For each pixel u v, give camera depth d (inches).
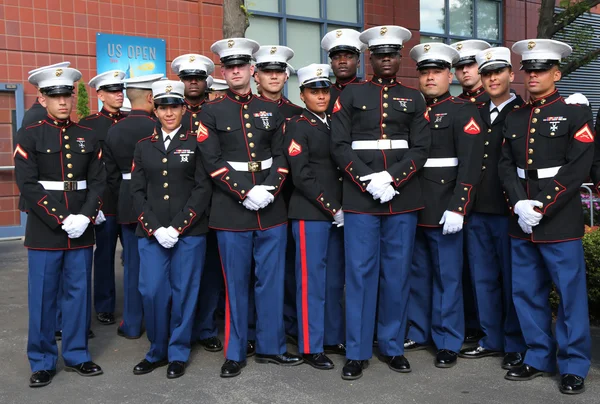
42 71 141.9
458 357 157.2
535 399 130.0
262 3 376.2
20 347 168.9
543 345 141.1
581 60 269.9
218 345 167.0
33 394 137.0
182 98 151.2
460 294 155.8
